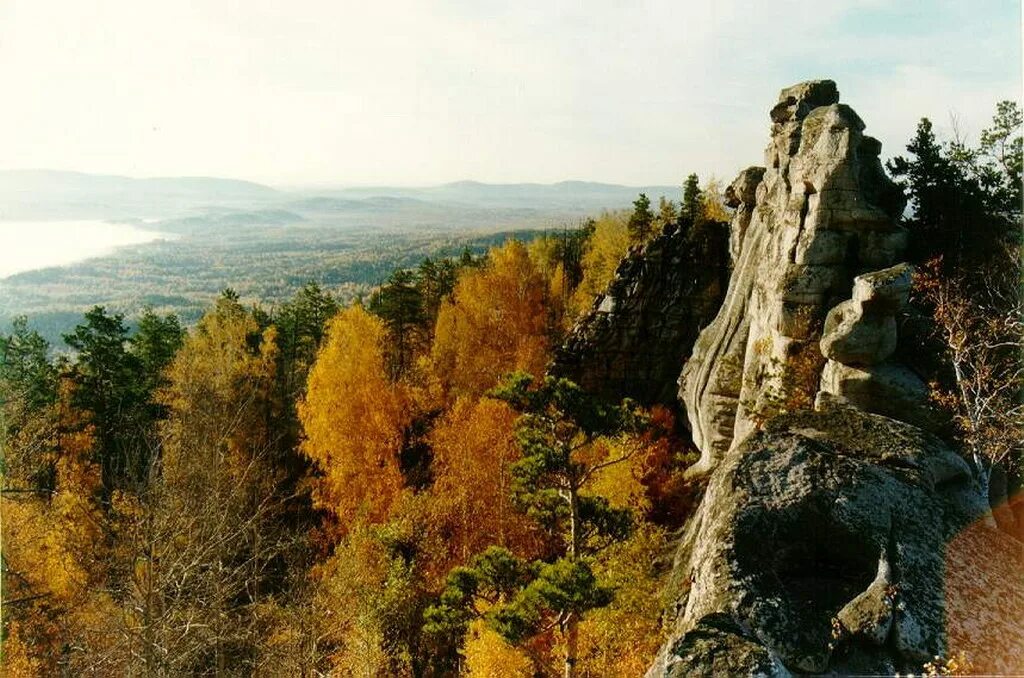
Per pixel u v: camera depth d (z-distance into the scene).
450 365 54.78
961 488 12.47
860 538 10.38
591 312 42.88
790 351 25.23
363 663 27.58
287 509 43.81
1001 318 21.11
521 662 24.28
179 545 20.28
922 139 31.05
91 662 19.86
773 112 32.09
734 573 9.89
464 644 29.86
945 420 19.33
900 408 20.05
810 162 26.16
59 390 43.94
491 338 54.75
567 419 22.77
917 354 21.70
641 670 19.22
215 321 59.22
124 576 20.19
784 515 10.62
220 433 33.59
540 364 50.25
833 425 13.36
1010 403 18.92
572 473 23.22
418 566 34.31
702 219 41.66
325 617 29.45
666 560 24.11
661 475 34.06
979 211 29.05
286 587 30.34
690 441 39.19
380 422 42.16
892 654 8.98
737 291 33.53
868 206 24.83
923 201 30.61
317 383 42.41
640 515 28.23
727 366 32.22
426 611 21.50
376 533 34.84
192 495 21.38
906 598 9.34
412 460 47.47
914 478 11.75
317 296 71.56
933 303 24.00
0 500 26.02
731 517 10.64
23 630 24.86
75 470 39.78
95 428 43.41
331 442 41.38
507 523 35.22
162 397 47.28
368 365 43.34
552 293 65.75
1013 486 17.08
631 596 21.17
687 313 41.03
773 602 9.41
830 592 10.05
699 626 8.76
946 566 10.02
